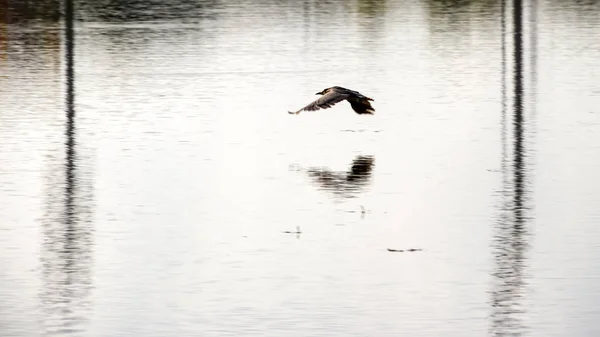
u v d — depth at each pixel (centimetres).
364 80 4028
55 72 4175
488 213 2395
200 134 3162
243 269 2058
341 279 2005
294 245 2195
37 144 3033
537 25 5525
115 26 5497
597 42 4909
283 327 1791
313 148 3003
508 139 3092
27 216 2388
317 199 2514
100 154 2925
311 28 5438
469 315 1836
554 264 2069
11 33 5231
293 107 3550
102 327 1797
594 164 2797
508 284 1973
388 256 2127
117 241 2220
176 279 2008
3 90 3803
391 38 5106
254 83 3956
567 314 1834
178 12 6109
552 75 4097
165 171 2755
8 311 1862
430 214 2395
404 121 3341
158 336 1761
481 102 3612
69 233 2270
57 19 5788
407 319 1822
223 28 5422
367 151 2967
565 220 2338
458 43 4941
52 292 1945
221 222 2344
